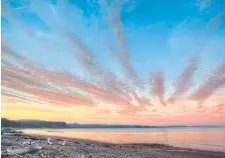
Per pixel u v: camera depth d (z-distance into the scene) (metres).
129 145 41.12
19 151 15.27
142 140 60.66
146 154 25.36
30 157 14.02
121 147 34.81
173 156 25.77
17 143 20.56
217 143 49.22
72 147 23.56
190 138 69.19
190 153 30.30
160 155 25.81
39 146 19.30
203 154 29.42
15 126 167.12
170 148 37.59
